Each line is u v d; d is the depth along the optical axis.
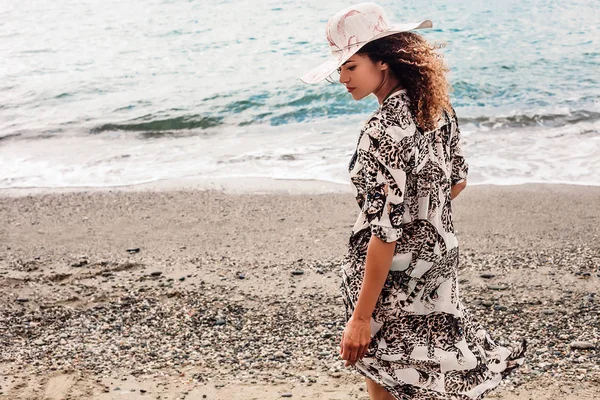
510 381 3.57
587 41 14.89
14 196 7.80
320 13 18.73
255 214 7.01
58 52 16.27
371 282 2.29
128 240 6.38
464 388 2.44
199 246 6.16
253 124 10.84
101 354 4.09
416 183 2.33
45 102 12.51
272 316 4.62
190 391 3.60
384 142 2.25
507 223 6.48
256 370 3.85
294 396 3.51
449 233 2.43
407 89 2.33
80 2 21.75
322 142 9.68
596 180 7.63
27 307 4.83
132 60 15.34
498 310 4.59
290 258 5.78
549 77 12.47
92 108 11.98
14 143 10.31
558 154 8.60
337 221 6.74
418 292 2.40
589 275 5.12
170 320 4.59
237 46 16.02
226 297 4.96
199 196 7.64
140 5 20.95
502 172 8.02
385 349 2.42
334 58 2.34
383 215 2.25
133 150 9.75
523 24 16.61
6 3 21.80
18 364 3.96
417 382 2.40
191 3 20.83
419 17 17.77
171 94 12.59
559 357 3.85
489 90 11.84
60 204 7.50
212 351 4.12
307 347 4.14
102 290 5.13
